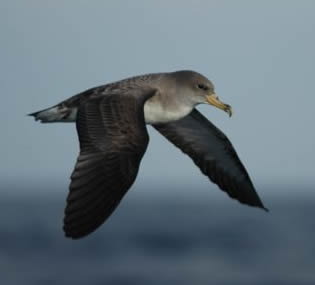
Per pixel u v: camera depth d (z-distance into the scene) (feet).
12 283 112.98
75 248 147.43
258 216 278.26
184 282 111.14
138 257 135.13
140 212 311.88
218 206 400.67
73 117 39.22
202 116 45.68
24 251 143.13
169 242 159.22
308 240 164.86
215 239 167.02
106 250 144.25
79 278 115.65
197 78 43.55
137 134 33.17
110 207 31.01
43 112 39.73
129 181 31.73
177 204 443.73
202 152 46.78
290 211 334.65
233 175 46.21
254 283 111.14
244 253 140.36
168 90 42.29
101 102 35.29
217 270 121.29
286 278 115.34
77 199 30.94
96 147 32.55
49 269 122.52
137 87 40.34
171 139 47.37
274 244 155.74
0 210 323.78
